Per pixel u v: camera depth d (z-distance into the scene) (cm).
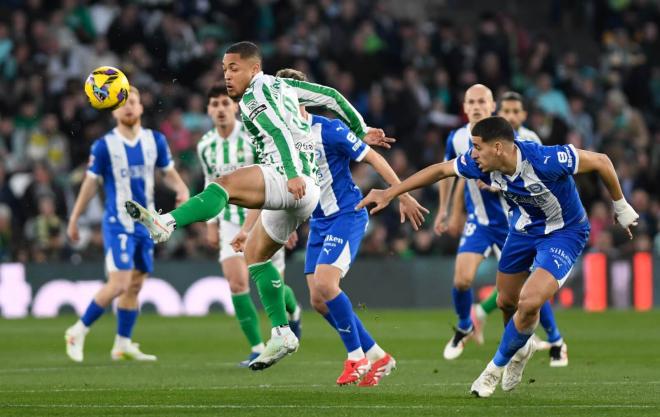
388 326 4266
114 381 2588
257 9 6384
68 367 2972
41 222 5056
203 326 4347
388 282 5084
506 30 6569
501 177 2220
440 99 6147
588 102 6612
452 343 3175
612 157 5928
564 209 2253
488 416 1941
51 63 5838
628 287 5144
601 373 2734
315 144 2467
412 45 6512
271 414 1961
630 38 7206
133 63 5738
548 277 2195
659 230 5566
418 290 5100
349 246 2477
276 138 2134
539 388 2381
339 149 2480
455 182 3459
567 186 2236
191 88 5812
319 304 2541
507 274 2400
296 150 2192
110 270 3164
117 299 3241
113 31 5762
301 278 4997
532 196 2227
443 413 1973
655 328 4150
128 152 3212
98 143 3216
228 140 3116
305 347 3538
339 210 2492
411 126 5894
